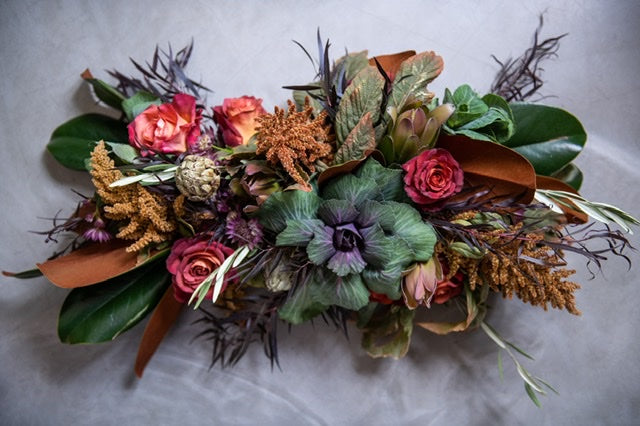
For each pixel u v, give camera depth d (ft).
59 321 2.14
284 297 2.12
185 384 2.55
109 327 2.15
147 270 2.22
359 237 1.87
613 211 1.92
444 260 2.06
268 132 1.82
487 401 2.50
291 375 2.53
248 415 2.54
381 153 1.93
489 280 2.03
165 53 2.46
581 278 2.46
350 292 1.95
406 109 1.93
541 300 1.99
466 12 2.43
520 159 1.86
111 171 1.95
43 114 2.52
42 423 2.55
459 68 2.44
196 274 1.97
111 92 2.24
